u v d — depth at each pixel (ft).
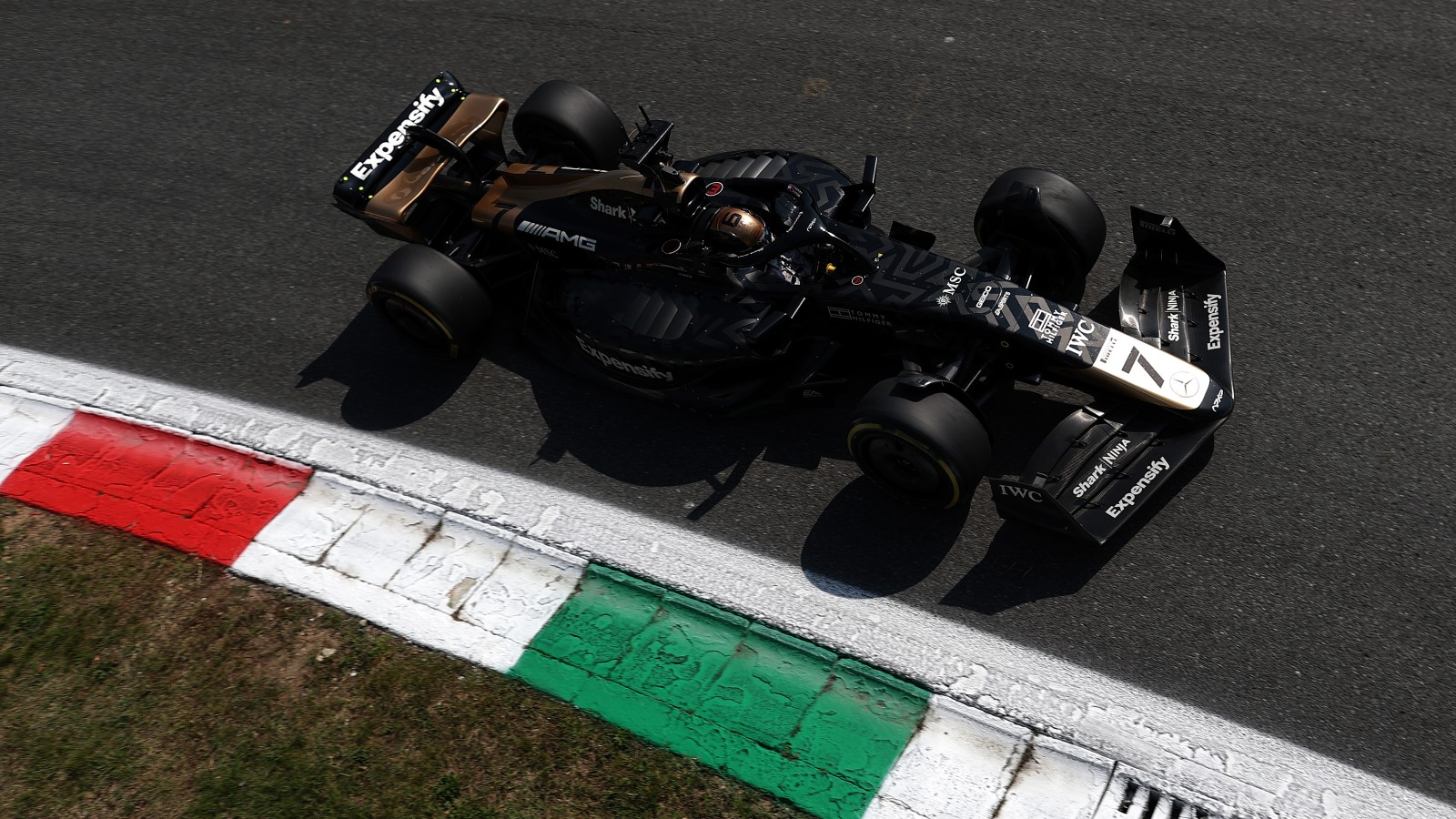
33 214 32.65
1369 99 29.66
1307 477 22.79
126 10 39.06
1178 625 21.03
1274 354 24.89
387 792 19.94
